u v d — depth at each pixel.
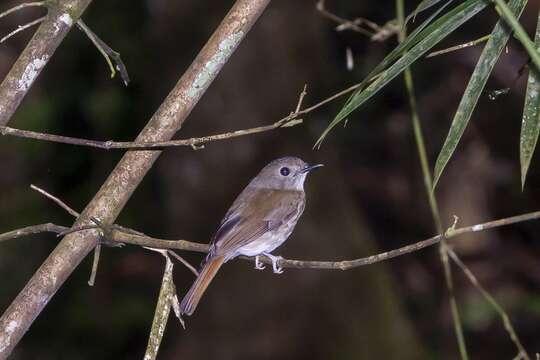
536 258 16.19
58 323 15.91
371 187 17.25
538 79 4.85
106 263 16.97
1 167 16.91
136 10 16.59
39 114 16.89
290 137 12.23
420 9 5.05
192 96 5.18
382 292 12.41
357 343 11.92
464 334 15.32
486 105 16.06
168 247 5.21
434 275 16.36
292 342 11.76
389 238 16.91
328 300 11.98
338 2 15.78
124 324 16.06
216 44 5.17
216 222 12.07
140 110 16.78
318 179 12.60
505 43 4.80
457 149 16.61
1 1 17.66
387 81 4.84
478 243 16.39
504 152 16.36
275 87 12.19
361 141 17.25
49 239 16.42
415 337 12.40
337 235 12.37
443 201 16.66
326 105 15.91
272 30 12.28
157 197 17.17
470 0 4.91
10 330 5.06
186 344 12.12
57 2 5.09
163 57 12.48
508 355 14.88
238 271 11.90
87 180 17.16
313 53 12.62
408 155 17.09
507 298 15.58
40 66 5.09
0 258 15.98
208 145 12.07
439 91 16.28
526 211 16.23
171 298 5.21
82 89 16.84
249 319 11.81
